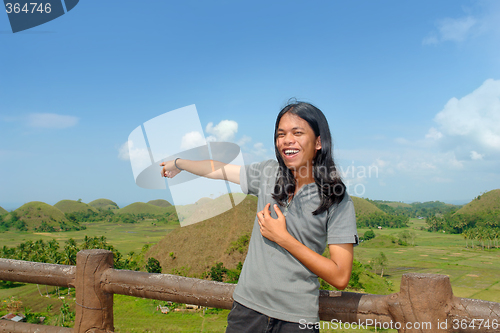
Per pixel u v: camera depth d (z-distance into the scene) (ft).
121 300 126.52
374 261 261.85
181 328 98.73
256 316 4.67
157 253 118.73
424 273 4.66
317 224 4.72
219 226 118.32
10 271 6.92
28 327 6.75
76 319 6.33
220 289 5.35
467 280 220.43
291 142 4.87
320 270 4.35
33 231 469.16
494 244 396.37
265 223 4.69
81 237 410.52
